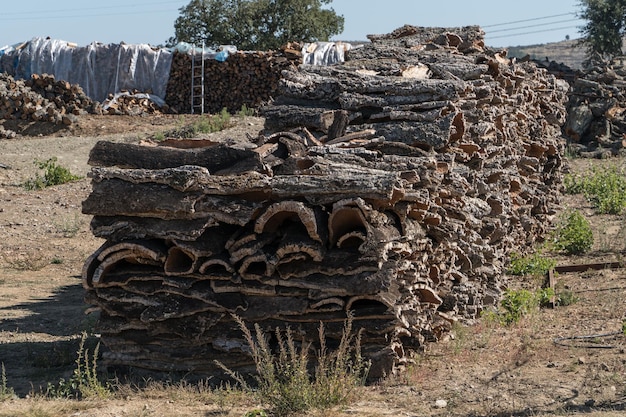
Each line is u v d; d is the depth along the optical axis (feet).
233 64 148.56
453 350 41.88
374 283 34.65
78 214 89.35
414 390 35.47
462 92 47.91
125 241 36.73
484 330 46.57
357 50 57.36
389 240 34.78
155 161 38.11
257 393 33.65
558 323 48.16
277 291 35.88
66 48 150.61
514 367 38.88
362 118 45.78
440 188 42.01
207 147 38.65
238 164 37.58
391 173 35.76
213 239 36.47
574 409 31.81
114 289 37.70
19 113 130.31
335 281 35.09
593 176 109.40
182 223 36.24
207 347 37.22
